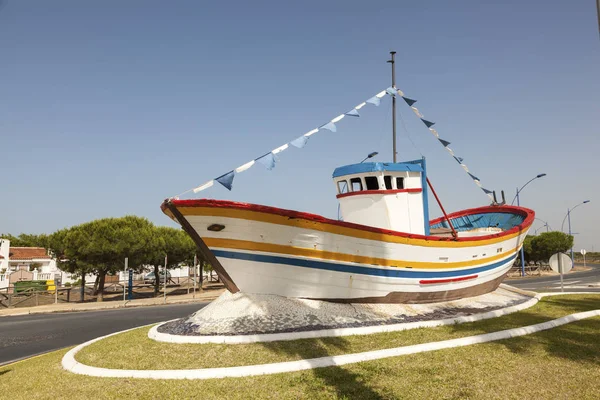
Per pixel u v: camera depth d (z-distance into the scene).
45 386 7.67
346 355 8.39
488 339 9.63
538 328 10.76
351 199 14.38
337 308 11.77
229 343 9.56
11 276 40.25
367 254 11.91
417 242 12.85
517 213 20.95
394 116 17.31
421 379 7.17
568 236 59.34
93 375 8.11
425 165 15.03
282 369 7.83
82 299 32.47
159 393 6.90
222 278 11.75
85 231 30.75
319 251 11.26
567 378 7.09
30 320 21.20
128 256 31.25
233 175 9.66
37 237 64.88
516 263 58.91
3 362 11.52
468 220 23.34
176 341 9.93
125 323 18.55
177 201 10.38
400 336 10.02
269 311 11.04
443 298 14.53
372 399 6.41
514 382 6.96
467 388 6.72
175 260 36.94
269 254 11.02
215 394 6.79
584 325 11.30
